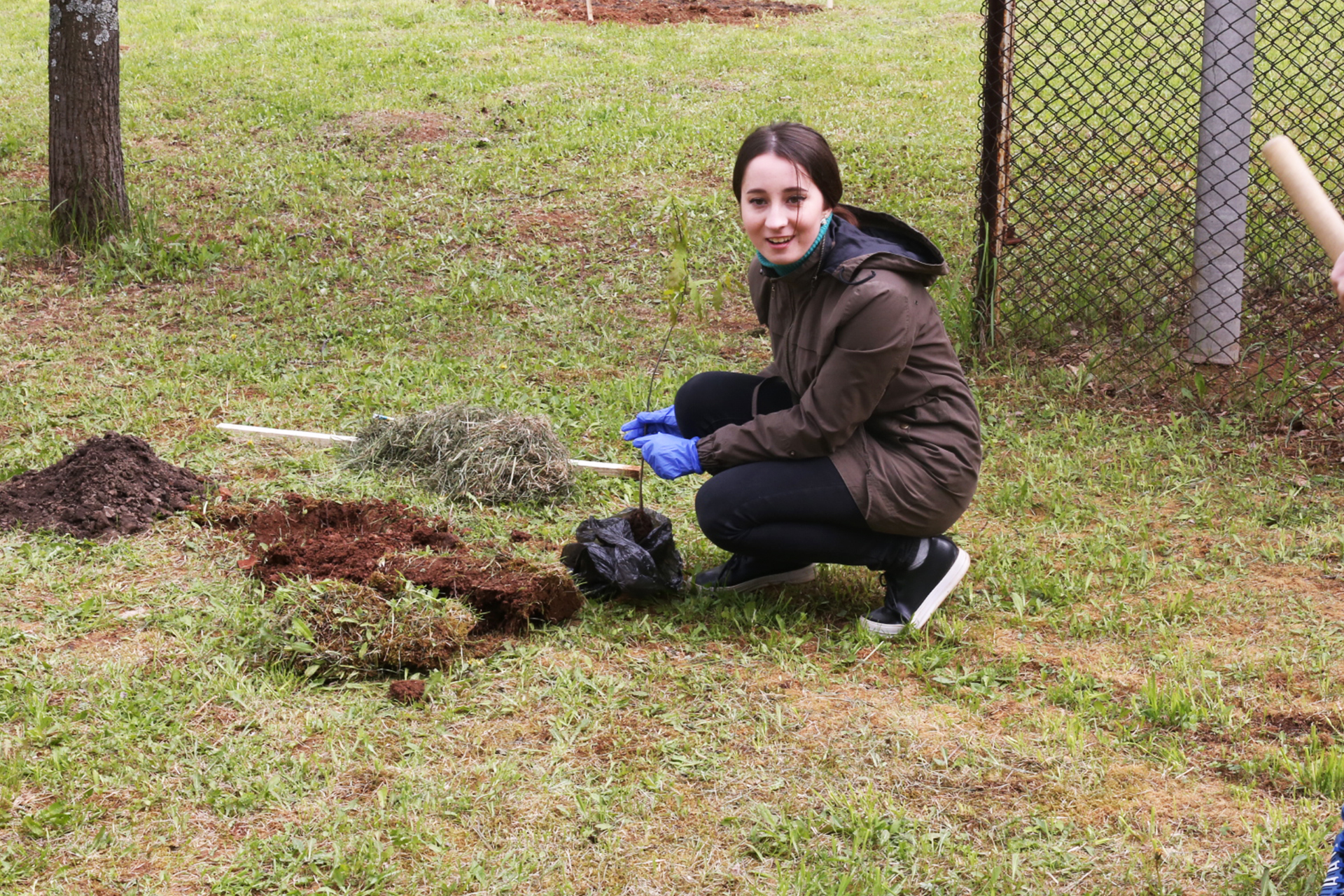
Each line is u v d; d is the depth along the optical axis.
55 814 2.88
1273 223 7.20
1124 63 11.69
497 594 3.83
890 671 3.62
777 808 2.99
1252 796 3.02
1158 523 4.66
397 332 6.64
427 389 5.78
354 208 8.75
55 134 7.75
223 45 14.67
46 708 3.33
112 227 7.89
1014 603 4.00
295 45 14.46
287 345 6.42
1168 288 6.65
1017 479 5.03
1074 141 9.55
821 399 3.56
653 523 4.16
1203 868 2.75
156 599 3.95
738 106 11.54
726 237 8.02
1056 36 12.70
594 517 4.65
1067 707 3.45
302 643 3.52
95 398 5.63
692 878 2.76
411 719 3.35
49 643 3.69
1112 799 3.02
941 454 3.63
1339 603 4.02
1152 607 4.00
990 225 6.18
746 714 3.38
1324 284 6.82
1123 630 3.88
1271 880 2.70
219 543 4.32
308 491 4.75
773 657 3.68
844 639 3.78
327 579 3.88
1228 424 5.44
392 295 7.17
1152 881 2.73
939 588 3.86
